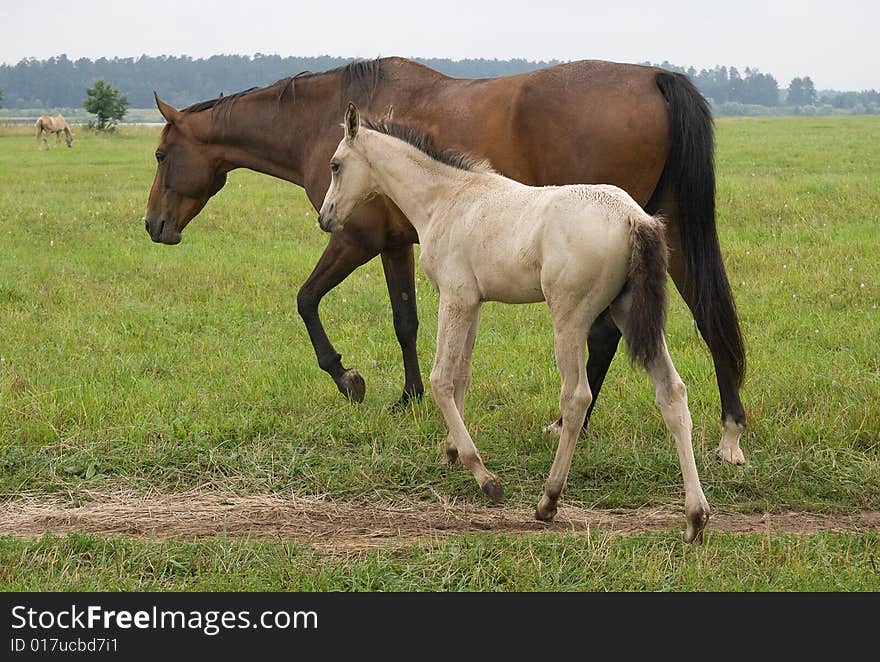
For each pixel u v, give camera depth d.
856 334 13.03
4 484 8.93
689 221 9.36
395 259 10.84
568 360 7.70
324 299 16.02
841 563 7.31
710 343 9.30
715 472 9.08
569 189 7.64
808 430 9.82
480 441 9.85
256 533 8.09
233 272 17.75
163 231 12.52
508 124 9.73
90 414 10.37
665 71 9.59
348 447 9.90
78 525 8.23
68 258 19.08
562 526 8.24
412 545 7.72
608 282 7.39
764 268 17.36
